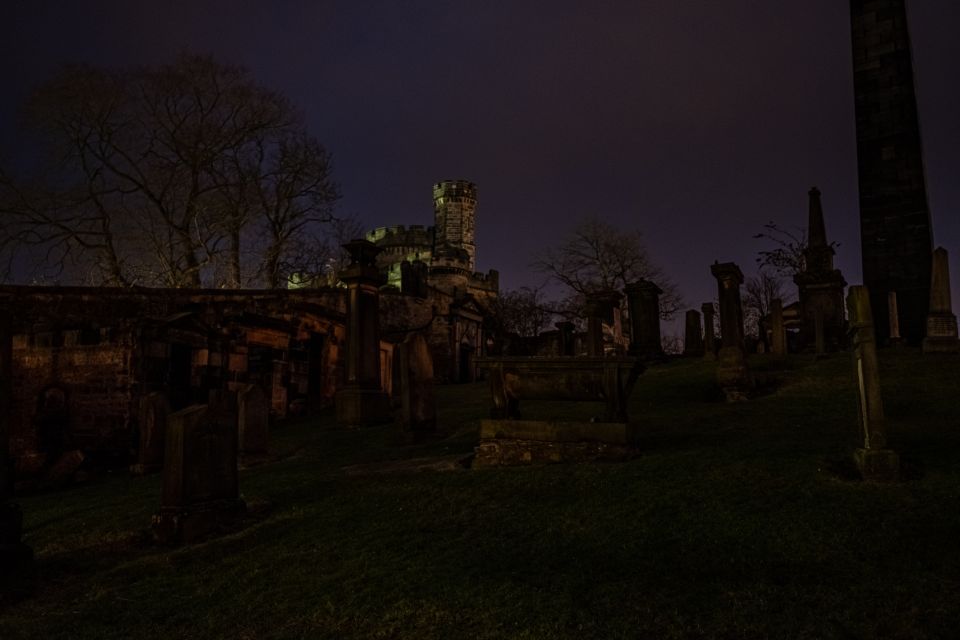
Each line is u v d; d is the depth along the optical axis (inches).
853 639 169.2
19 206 1301.7
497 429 405.7
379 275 767.7
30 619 224.5
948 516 240.8
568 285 2198.6
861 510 256.4
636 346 1058.7
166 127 1460.4
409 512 314.2
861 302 317.1
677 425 499.2
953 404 489.7
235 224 1524.4
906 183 1097.4
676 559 229.9
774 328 868.6
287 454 572.1
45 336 780.6
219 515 317.4
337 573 245.8
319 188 1668.3
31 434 757.3
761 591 199.6
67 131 1357.0
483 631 191.2
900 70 1131.3
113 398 748.6
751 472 319.0
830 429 434.6
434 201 2790.4
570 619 193.3
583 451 378.9
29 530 355.3
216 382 852.6
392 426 678.5
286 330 972.6
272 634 201.5
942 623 171.8
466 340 1524.4
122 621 218.1
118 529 333.1
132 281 1440.7
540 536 266.4
